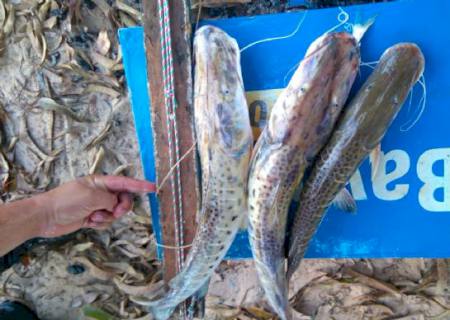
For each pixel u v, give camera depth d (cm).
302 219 63
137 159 87
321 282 86
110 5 82
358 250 70
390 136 66
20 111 87
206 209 63
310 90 57
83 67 84
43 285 94
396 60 57
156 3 62
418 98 65
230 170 61
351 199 67
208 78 59
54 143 88
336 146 60
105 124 86
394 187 68
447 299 83
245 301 89
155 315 75
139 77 69
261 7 76
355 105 59
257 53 66
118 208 74
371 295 85
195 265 66
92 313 93
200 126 61
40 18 83
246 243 72
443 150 65
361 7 63
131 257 92
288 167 60
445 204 67
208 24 66
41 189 89
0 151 88
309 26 65
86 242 90
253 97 67
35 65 85
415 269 85
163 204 67
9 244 67
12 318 90
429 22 62
